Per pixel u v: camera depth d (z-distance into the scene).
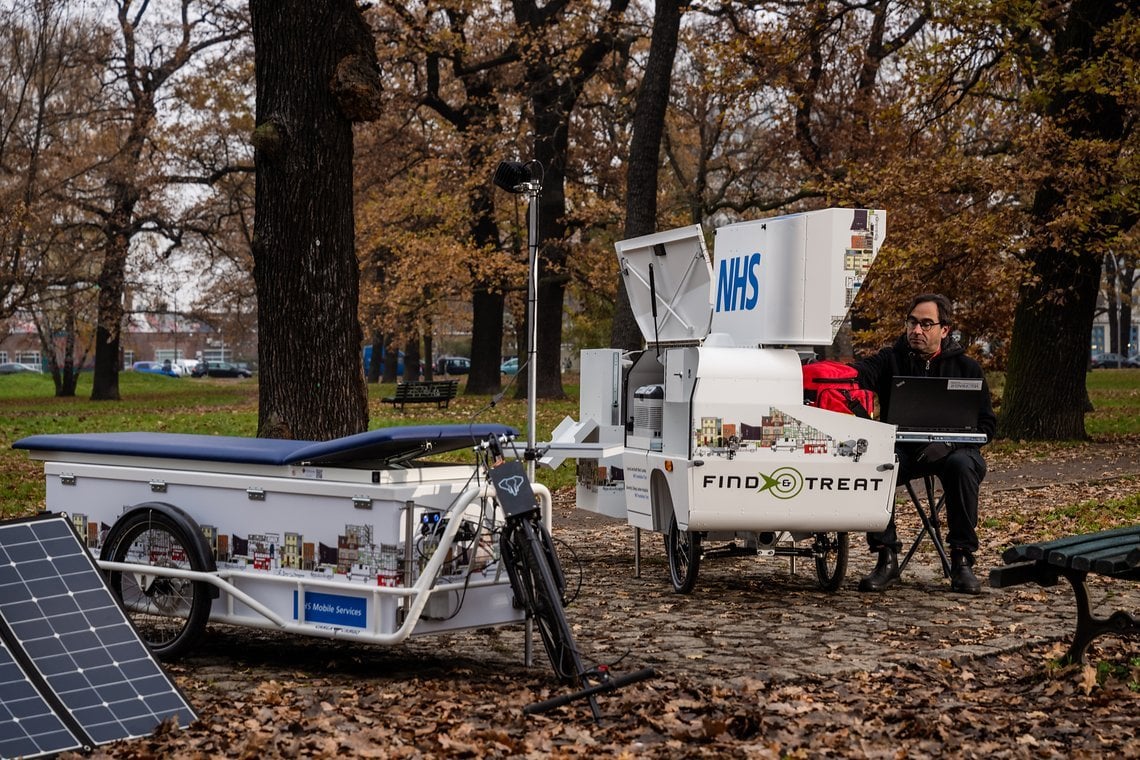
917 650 6.41
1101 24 20.66
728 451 7.86
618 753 4.54
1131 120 21.23
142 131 40.56
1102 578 8.75
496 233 39.84
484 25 34.59
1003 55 20.70
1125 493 14.23
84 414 36.31
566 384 56.69
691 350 7.98
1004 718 5.03
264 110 10.76
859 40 26.50
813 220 8.12
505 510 5.63
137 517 6.36
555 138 35.72
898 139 22.25
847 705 5.27
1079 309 21.41
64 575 5.48
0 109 34.12
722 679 5.76
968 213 20.81
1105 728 4.86
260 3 10.70
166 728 4.95
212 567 6.15
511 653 6.61
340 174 10.80
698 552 8.30
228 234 44.66
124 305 44.81
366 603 5.73
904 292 21.34
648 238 9.86
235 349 61.75
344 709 5.27
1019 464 17.97
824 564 8.58
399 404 35.88
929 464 8.46
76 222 41.78
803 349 8.59
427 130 39.06
